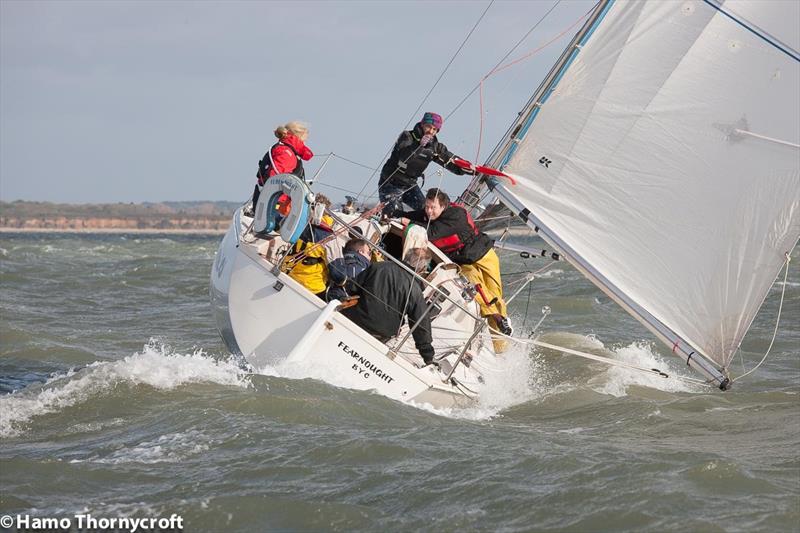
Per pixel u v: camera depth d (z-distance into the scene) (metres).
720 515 19.28
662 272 30.72
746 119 29.52
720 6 29.17
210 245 166.25
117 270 89.38
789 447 24.88
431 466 22.14
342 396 26.61
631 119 30.38
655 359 40.88
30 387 29.52
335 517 19.16
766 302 58.69
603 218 30.94
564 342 41.31
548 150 31.08
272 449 22.97
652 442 25.19
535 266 92.88
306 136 29.39
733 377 37.12
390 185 33.06
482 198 32.66
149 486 20.89
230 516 19.12
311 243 28.33
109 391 27.61
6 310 53.88
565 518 19.16
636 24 29.84
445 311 29.47
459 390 28.86
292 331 27.27
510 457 22.92
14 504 19.78
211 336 45.94
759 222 29.66
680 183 30.28
